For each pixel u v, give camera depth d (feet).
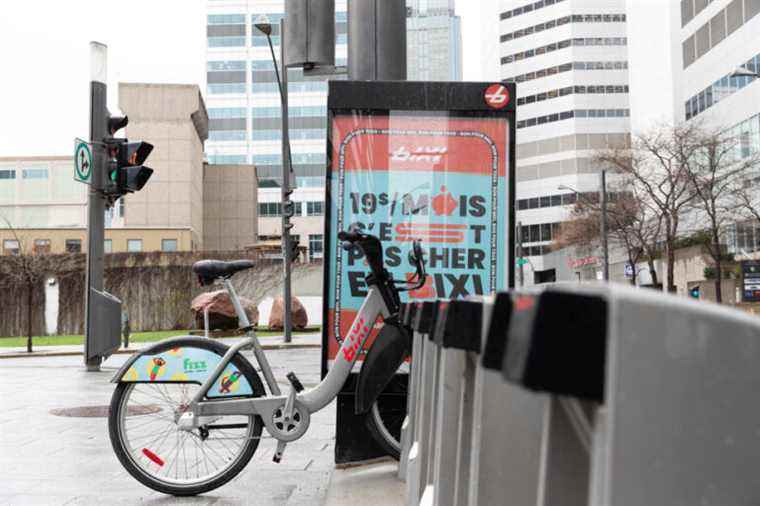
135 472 14.97
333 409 29.81
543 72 332.80
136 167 44.27
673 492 2.53
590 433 2.89
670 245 138.10
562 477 3.13
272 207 376.27
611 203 160.25
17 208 316.19
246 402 14.84
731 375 2.65
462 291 17.99
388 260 17.99
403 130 18.06
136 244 267.18
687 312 2.59
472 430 5.83
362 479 15.48
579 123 322.55
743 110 164.45
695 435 2.58
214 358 15.06
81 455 19.98
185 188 284.00
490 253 18.01
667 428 2.52
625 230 158.20
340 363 15.07
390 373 15.02
